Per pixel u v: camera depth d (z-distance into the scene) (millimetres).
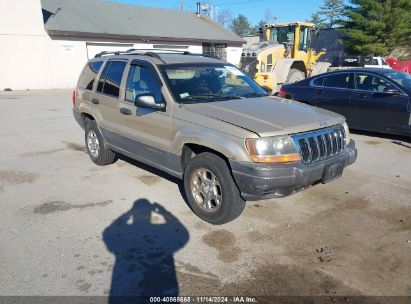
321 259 3570
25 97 16938
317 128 4066
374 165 6348
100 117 5914
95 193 5203
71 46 20844
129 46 23344
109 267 3453
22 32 19219
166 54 5453
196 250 3734
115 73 5672
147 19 26859
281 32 17828
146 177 5820
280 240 3920
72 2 25172
